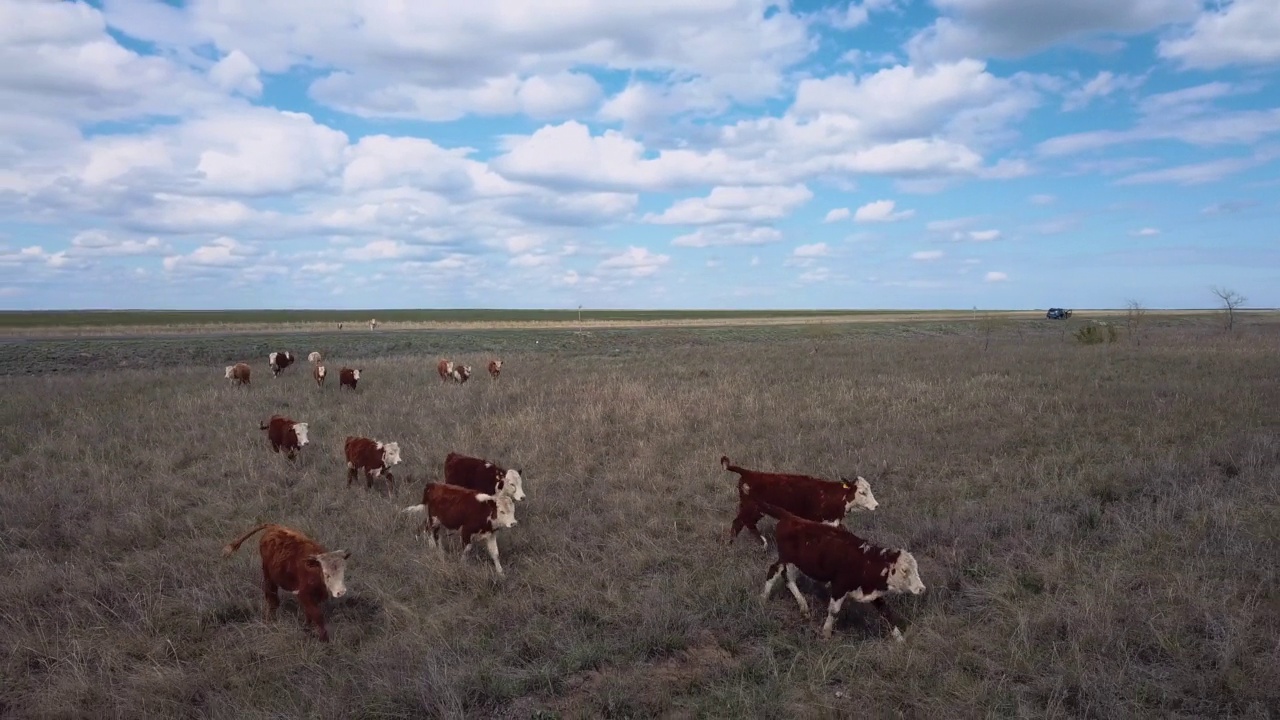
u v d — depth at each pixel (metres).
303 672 6.45
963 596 7.54
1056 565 7.80
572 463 13.03
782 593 7.88
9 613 7.41
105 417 17.27
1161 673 5.93
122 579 8.23
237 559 8.75
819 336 52.06
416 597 7.88
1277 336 37.84
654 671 6.40
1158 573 7.55
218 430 15.64
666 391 19.62
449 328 74.50
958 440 13.57
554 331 66.50
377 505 10.80
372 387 22.97
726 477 11.79
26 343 47.28
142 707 5.84
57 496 11.06
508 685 6.04
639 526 9.69
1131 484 10.61
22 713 5.84
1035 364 25.36
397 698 5.87
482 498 8.56
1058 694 5.67
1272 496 9.61
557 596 7.75
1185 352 27.84
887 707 5.56
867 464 12.25
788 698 5.79
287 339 52.66
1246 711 5.32
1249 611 6.58
